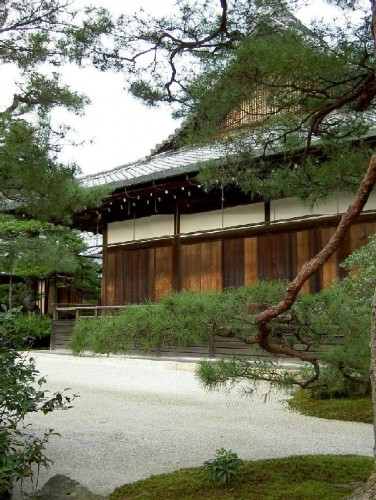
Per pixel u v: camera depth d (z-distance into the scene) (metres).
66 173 7.29
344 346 3.86
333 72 4.07
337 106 4.38
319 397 8.48
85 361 14.38
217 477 4.25
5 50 6.54
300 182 5.05
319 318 3.68
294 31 4.12
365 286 5.96
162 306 3.25
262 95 4.49
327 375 4.19
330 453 5.58
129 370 12.73
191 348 12.65
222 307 3.28
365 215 10.90
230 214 13.17
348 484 4.09
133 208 14.85
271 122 4.88
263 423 7.21
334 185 4.79
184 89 5.07
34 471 5.07
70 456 5.60
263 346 3.66
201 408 8.38
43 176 7.09
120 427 7.02
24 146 6.72
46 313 22.34
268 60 3.97
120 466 5.22
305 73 4.06
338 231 3.18
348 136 4.98
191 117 4.97
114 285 15.29
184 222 14.02
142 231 14.86
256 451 5.71
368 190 3.13
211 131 4.88
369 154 4.67
